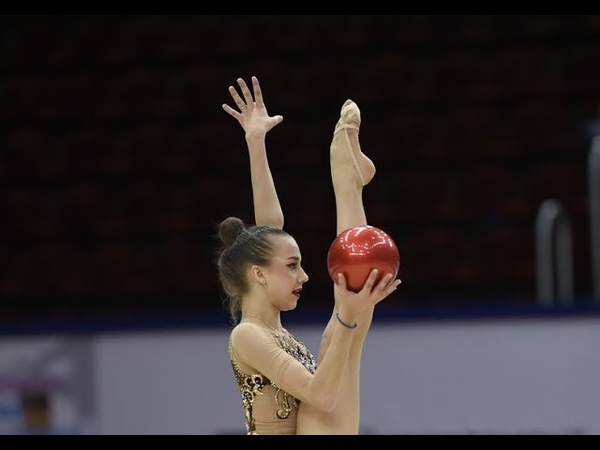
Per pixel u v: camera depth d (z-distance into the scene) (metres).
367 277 8.47
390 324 20.64
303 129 37.28
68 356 22.36
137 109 39.59
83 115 39.94
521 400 20.02
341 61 40.06
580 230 32.44
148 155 37.72
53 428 22.34
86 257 35.22
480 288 31.98
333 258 8.61
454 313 20.39
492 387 20.12
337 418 9.57
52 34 42.97
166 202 36.03
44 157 38.78
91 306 34.12
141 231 35.41
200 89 39.38
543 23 38.84
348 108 10.77
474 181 34.38
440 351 20.42
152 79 40.31
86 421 22.08
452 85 37.53
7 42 43.75
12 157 38.91
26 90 41.16
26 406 22.53
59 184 38.12
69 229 35.91
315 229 33.81
